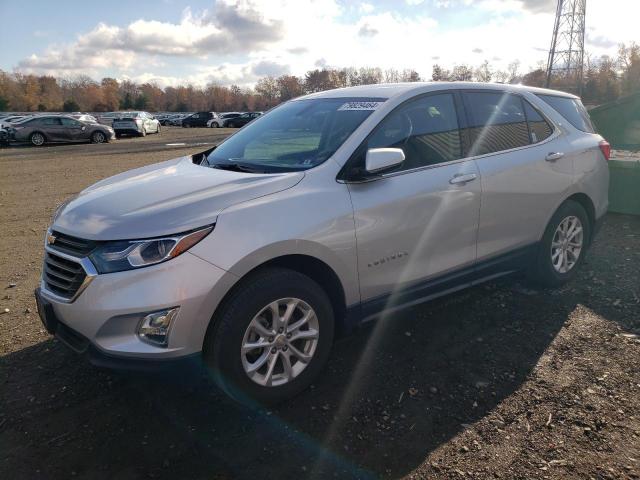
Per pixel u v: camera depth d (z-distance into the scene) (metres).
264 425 2.99
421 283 3.69
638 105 9.78
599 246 5.96
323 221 3.11
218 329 2.84
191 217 2.80
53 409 3.18
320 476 2.58
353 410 3.10
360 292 3.38
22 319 4.52
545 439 2.79
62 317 2.94
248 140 4.13
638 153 9.05
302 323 3.15
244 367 2.94
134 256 2.71
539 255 4.57
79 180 13.16
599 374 3.37
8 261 6.27
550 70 60.72
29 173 14.71
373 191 3.36
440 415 3.03
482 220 3.95
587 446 2.72
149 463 2.71
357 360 3.65
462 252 3.89
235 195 3.00
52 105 95.12
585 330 3.96
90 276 2.76
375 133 3.51
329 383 3.38
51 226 3.24
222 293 2.81
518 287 4.82
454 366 3.54
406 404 3.14
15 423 3.06
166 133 37.72
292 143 3.74
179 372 2.80
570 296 4.59
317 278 3.34
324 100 4.16
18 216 8.98
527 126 4.45
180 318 2.70
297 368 3.17
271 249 2.92
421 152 3.68
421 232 3.59
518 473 2.56
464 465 2.63
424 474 2.58
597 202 4.98
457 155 3.88
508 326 4.08
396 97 3.72
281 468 2.65
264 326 3.03
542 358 3.61
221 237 2.80
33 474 2.65
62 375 3.56
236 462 2.70
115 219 2.89
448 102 3.97
